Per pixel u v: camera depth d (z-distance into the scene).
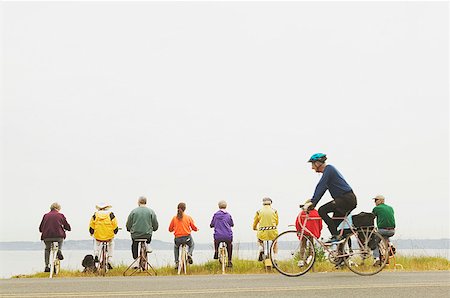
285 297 8.88
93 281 12.26
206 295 9.22
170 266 19.14
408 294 9.19
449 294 9.19
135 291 9.91
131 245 18.17
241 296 9.02
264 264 17.94
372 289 9.89
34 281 12.46
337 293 9.34
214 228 18.33
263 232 17.50
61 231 18.38
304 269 12.88
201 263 19.59
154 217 18.16
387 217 17.73
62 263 19.92
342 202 12.55
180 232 18.19
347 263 12.91
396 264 18.20
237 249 20.11
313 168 12.95
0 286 11.12
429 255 20.53
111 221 17.94
